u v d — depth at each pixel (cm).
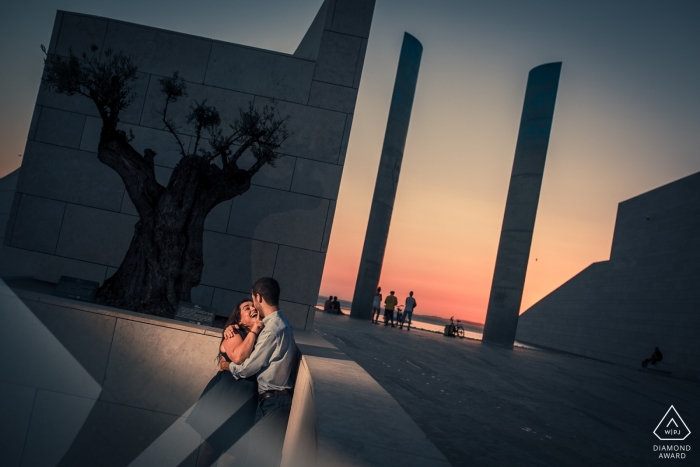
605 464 627
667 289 3369
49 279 1148
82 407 683
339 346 1333
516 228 2841
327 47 1232
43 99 1166
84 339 685
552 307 4928
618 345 3728
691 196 3375
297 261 1193
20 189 1156
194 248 876
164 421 685
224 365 487
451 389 984
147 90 1192
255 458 439
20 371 681
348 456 196
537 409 929
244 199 1191
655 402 1333
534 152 2847
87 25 1185
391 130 3006
